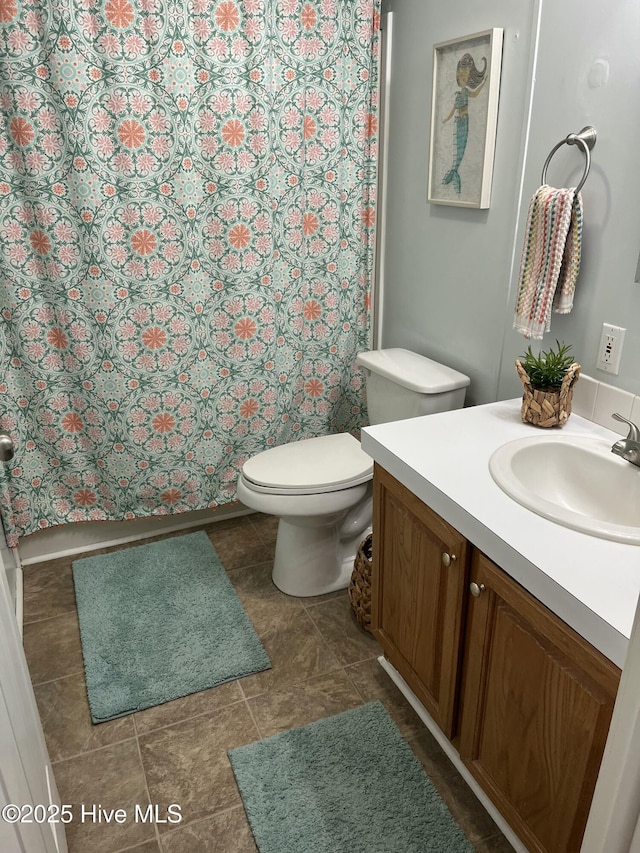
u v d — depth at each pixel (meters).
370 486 2.46
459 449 1.64
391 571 1.79
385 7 2.41
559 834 1.29
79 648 2.18
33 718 1.41
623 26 1.49
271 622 2.28
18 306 2.25
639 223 1.53
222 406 2.63
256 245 2.45
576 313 1.77
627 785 0.84
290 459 2.34
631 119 1.51
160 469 2.62
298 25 2.28
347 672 2.06
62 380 2.40
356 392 2.93
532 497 1.39
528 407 1.75
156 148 2.22
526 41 1.80
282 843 1.55
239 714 1.91
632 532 1.26
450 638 1.53
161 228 2.31
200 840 1.57
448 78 2.10
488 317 2.14
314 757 1.76
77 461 2.53
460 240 2.22
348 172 2.56
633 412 1.62
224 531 2.82
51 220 2.19
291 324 2.65
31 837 1.11
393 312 2.73
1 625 1.19
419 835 1.56
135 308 2.37
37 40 2.02
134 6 2.06
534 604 1.23
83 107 2.10
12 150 2.11
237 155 2.32
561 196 1.63
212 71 2.20
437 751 1.79
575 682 1.16
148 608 2.33
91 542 2.72
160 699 1.96
